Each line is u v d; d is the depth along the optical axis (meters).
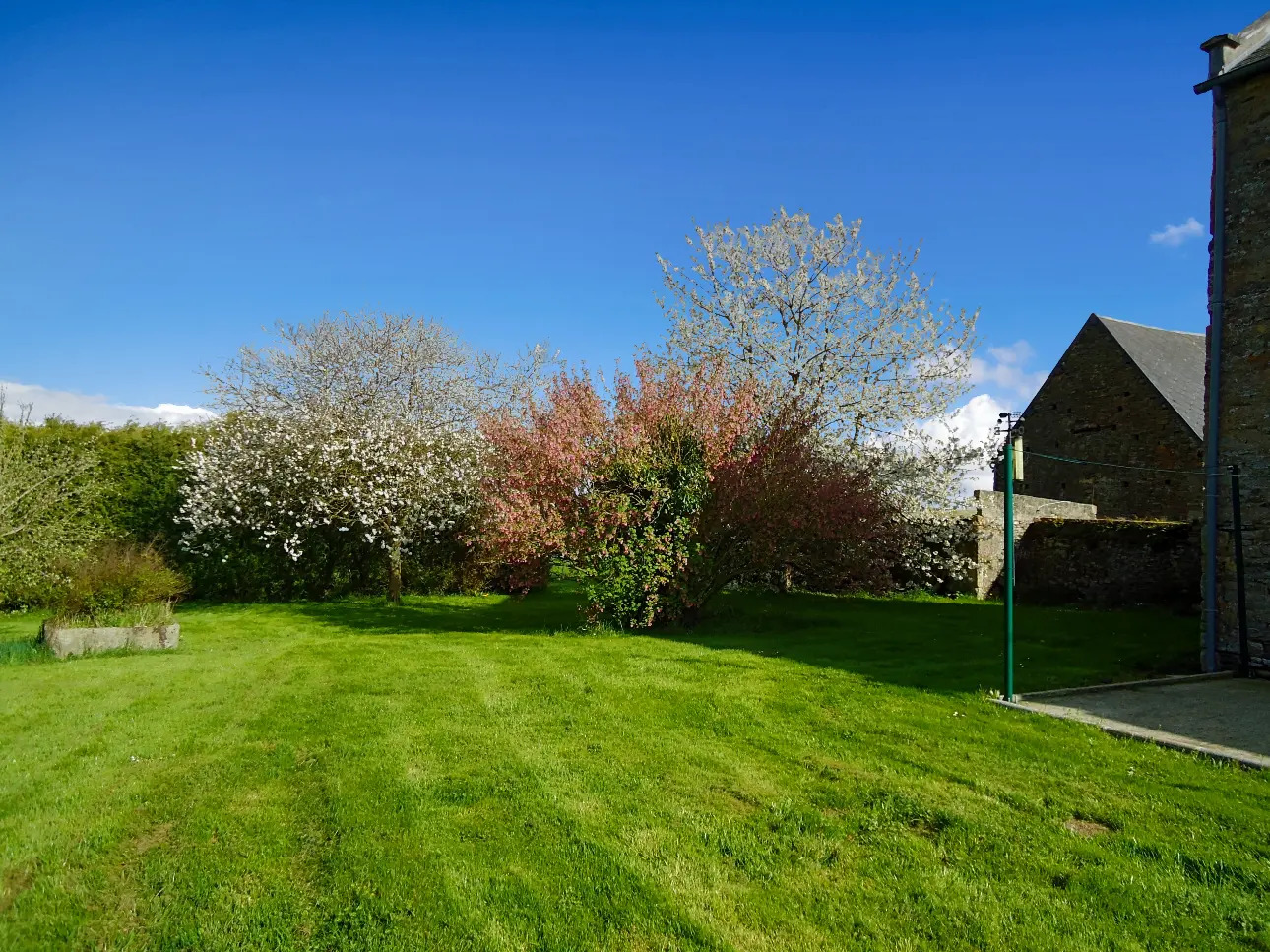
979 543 16.91
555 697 7.10
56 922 3.34
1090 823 4.38
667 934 3.33
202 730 6.04
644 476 11.16
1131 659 8.92
